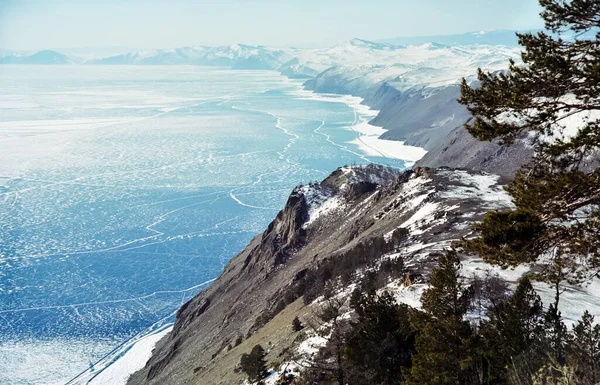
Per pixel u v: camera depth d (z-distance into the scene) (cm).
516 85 1434
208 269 16388
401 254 5144
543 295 3306
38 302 13700
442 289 2125
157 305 13612
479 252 1504
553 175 1452
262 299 8275
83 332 11862
